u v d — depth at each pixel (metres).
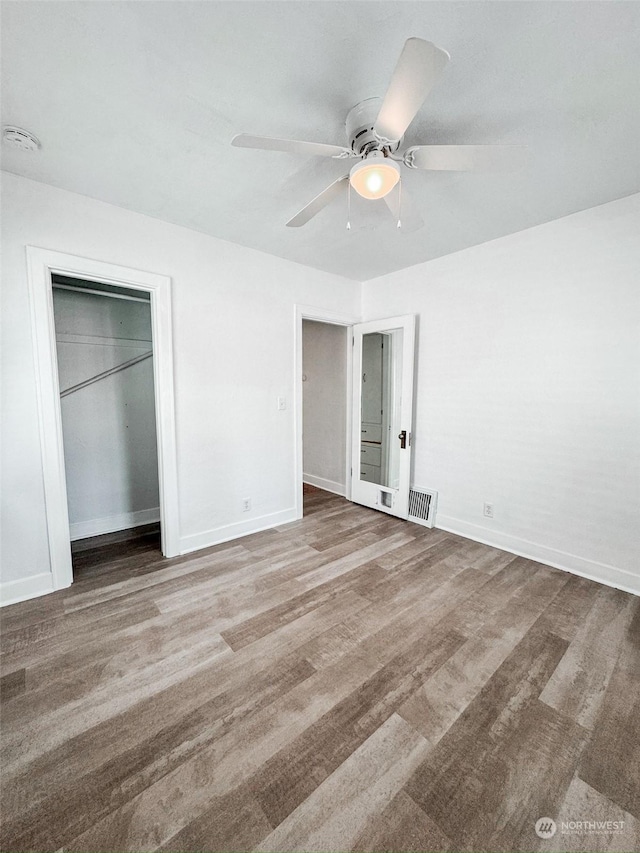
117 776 1.20
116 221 2.34
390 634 1.90
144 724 1.39
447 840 1.04
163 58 1.26
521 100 1.43
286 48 1.22
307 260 3.30
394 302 3.64
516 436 2.81
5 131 1.63
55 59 1.26
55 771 1.21
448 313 3.20
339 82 1.36
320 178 2.00
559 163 1.86
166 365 2.63
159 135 1.66
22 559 2.19
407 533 3.25
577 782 1.19
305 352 4.92
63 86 1.37
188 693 1.53
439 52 0.94
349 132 1.51
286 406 3.41
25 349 2.11
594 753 1.29
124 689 1.55
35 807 1.11
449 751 1.29
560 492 2.61
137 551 2.88
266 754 1.28
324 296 3.62
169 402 2.66
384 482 3.88
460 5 1.08
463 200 2.24
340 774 1.21
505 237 2.78
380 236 2.77
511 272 2.77
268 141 1.31
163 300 2.57
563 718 1.42
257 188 2.11
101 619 2.01
